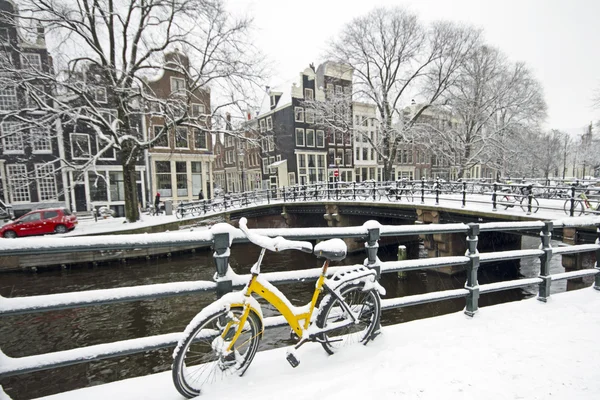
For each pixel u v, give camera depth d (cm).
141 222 1628
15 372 173
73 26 1313
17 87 1288
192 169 2636
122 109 1520
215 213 1869
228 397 186
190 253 1561
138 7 1443
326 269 229
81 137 2102
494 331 274
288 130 3278
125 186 1625
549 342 253
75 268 1309
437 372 210
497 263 1325
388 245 1717
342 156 3644
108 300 188
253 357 212
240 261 1553
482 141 2609
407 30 2441
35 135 1423
